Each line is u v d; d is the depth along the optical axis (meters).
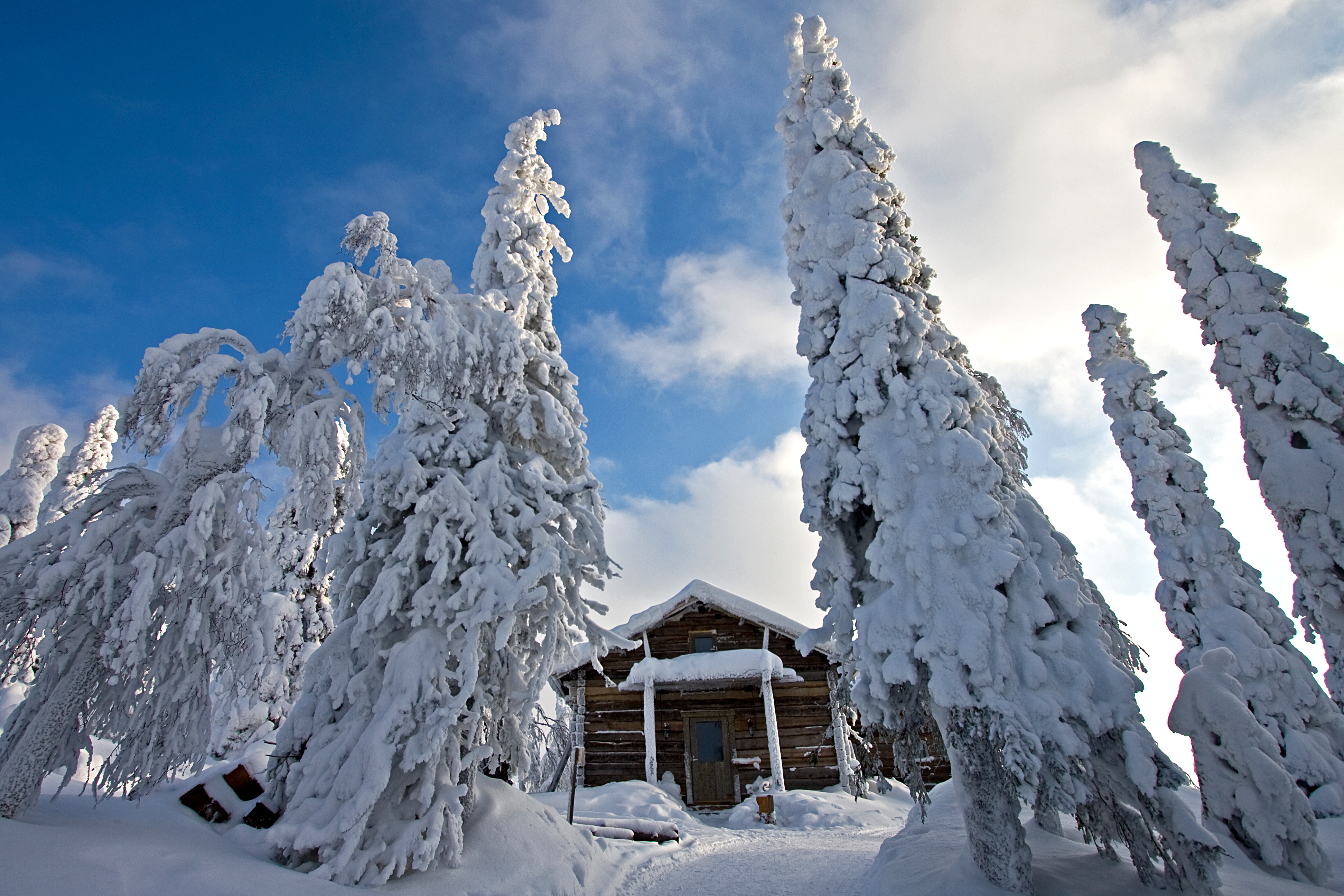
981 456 7.04
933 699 6.42
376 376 7.79
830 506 8.12
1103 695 6.05
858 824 13.97
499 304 10.11
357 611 8.41
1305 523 10.12
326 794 6.91
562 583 9.23
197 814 7.64
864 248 8.47
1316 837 6.55
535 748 21.66
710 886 8.38
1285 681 10.64
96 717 5.95
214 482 6.52
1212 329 11.41
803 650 8.09
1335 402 10.22
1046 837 7.37
